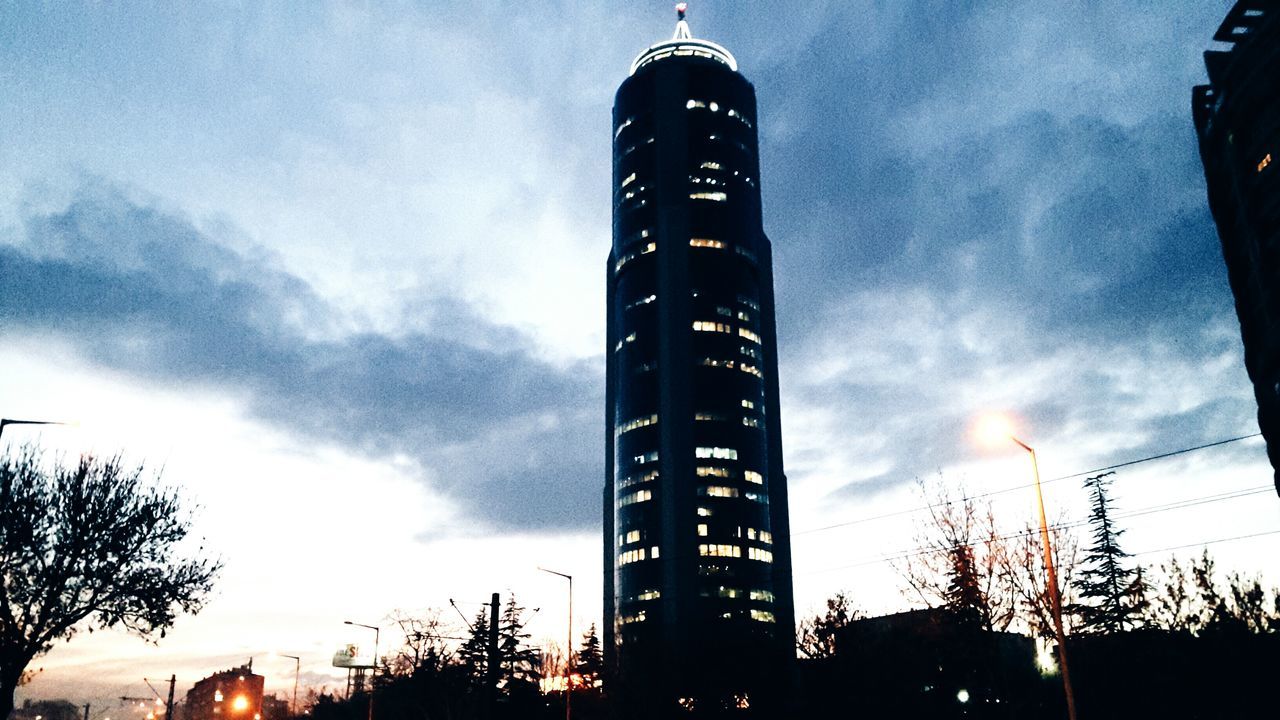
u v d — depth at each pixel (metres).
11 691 34.22
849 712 62.12
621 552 186.62
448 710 74.19
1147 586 43.53
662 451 186.25
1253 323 40.09
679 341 193.75
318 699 131.12
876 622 62.09
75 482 35.31
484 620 78.81
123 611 36.06
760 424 195.00
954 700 53.97
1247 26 39.97
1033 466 29.28
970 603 40.91
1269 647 36.31
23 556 34.22
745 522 182.75
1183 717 40.47
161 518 37.16
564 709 81.31
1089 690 41.84
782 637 100.62
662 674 84.94
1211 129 42.00
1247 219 38.38
